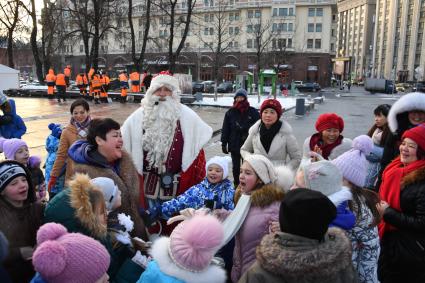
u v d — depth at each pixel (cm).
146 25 2914
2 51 5528
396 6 10244
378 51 11269
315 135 435
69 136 391
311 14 7138
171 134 362
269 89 4531
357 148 322
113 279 230
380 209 266
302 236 163
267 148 451
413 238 262
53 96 2555
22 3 2998
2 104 545
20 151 391
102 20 3173
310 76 7275
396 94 4978
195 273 187
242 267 252
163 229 345
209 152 966
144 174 366
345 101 3372
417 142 270
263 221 245
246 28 7181
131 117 372
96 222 215
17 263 222
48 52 3322
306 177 238
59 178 388
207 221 192
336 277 161
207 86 4066
